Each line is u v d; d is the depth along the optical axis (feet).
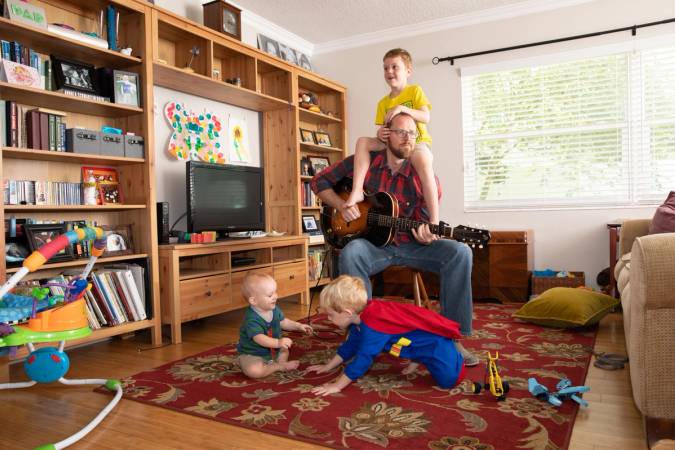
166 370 7.46
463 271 7.29
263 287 7.02
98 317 8.64
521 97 14.19
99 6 9.29
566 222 13.65
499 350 8.17
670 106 12.57
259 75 14.03
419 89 9.49
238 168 12.17
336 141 16.43
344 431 5.04
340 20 14.80
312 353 8.29
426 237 7.52
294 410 5.65
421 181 7.75
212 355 8.34
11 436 5.22
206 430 5.24
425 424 5.17
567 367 7.14
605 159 13.29
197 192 10.94
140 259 9.48
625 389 6.25
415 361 6.37
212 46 11.09
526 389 6.22
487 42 14.47
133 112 9.45
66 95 8.18
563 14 13.56
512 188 14.39
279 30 15.28
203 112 12.43
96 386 6.79
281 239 12.21
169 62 11.36
